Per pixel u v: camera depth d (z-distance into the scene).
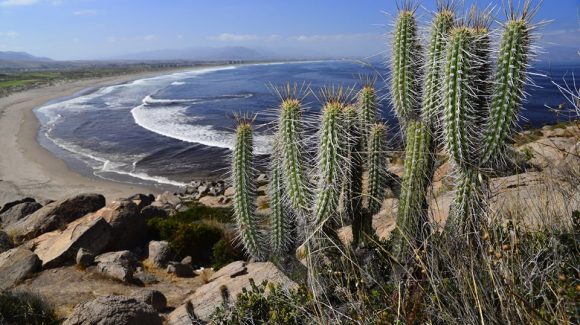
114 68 192.62
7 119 46.88
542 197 3.86
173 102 58.91
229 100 58.75
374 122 4.29
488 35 3.44
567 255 3.05
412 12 3.88
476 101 3.58
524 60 3.31
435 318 2.69
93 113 50.25
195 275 9.80
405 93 3.92
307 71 115.38
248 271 7.46
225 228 11.38
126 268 9.07
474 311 2.46
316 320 3.16
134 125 40.84
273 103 53.22
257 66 185.12
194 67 193.88
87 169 27.16
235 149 4.88
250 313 4.25
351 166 4.08
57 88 89.25
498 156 3.56
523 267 2.73
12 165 28.34
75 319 5.81
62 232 11.16
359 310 3.03
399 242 3.86
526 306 2.32
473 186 3.51
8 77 124.25
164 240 11.27
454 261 2.88
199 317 6.07
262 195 14.30
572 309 2.36
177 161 28.00
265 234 5.04
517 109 3.40
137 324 5.89
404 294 2.92
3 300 6.65
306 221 4.14
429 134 3.81
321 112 3.98
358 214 4.38
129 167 27.27
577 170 3.97
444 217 4.61
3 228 13.91
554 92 37.44
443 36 3.59
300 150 4.04
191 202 17.42
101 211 11.39
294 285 4.69
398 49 3.90
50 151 31.88
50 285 8.46
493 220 3.19
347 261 3.87
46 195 22.66
